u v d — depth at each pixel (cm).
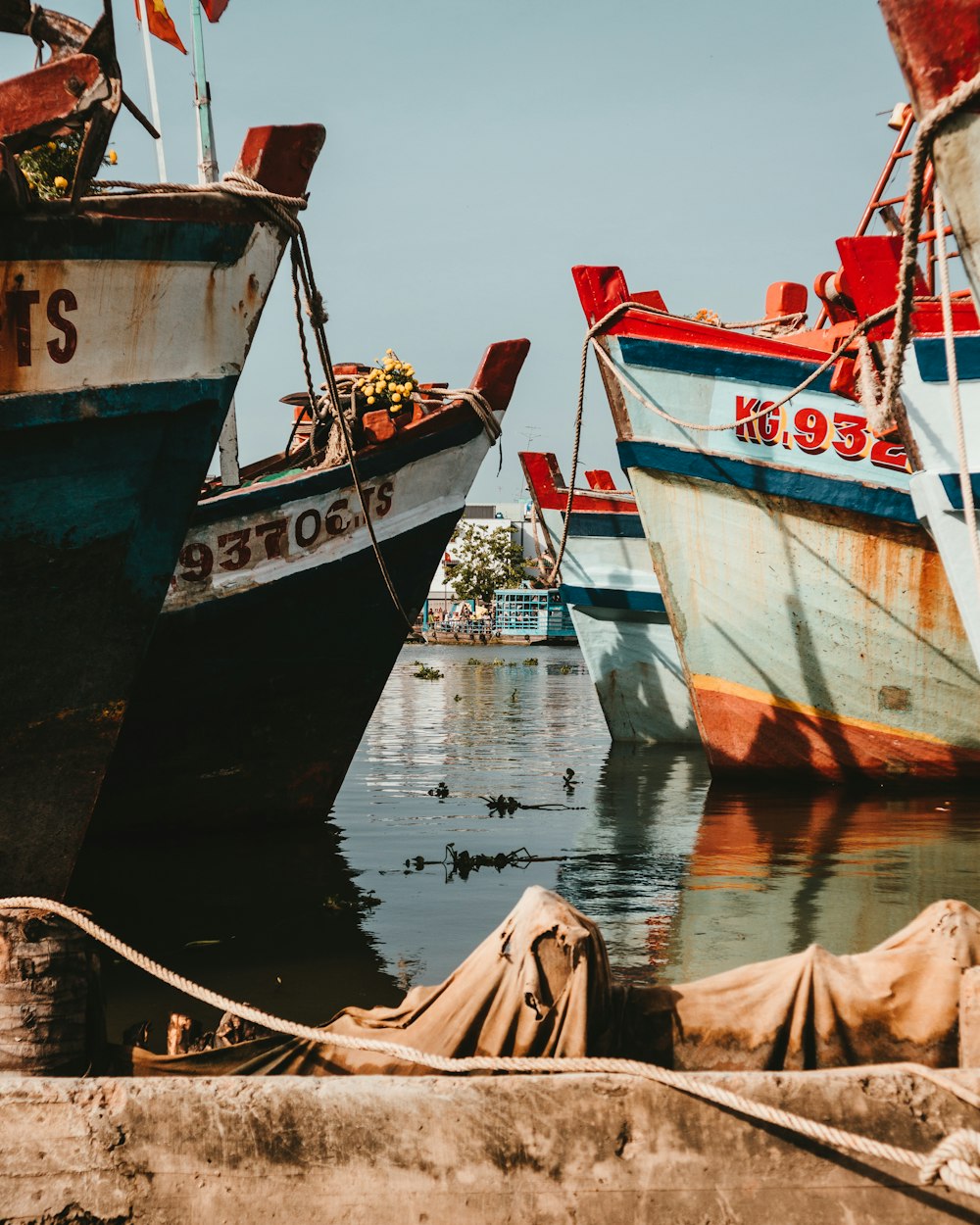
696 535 1189
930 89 436
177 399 609
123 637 626
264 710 973
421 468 1011
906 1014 388
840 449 1116
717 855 912
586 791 1255
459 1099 343
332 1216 339
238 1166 340
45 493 579
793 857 903
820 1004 388
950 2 426
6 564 577
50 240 555
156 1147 340
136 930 703
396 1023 400
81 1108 341
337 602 977
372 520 985
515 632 6231
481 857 895
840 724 1211
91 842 967
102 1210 339
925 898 769
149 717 926
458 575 6719
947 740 1198
